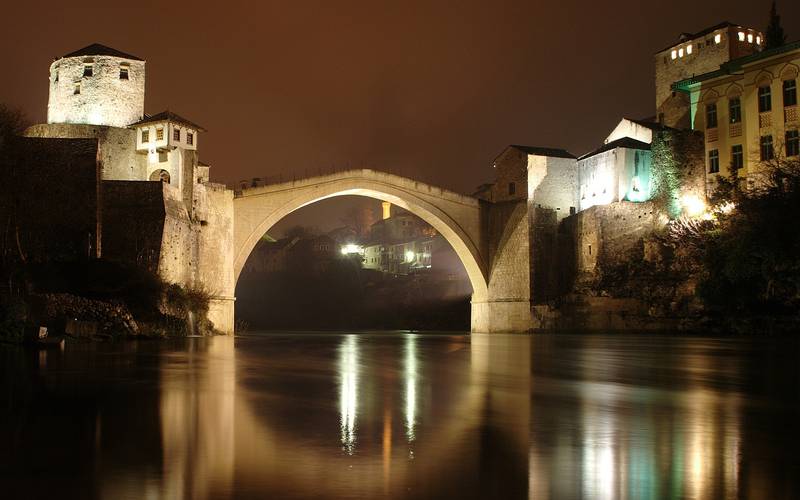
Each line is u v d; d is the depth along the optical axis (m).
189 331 50.81
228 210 61.53
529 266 72.00
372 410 14.90
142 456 10.37
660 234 65.56
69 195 47.94
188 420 13.34
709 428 12.97
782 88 59.91
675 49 76.75
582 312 68.31
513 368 26.48
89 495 8.39
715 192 63.16
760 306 52.22
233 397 16.66
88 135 58.41
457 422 13.46
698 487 8.93
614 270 67.69
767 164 56.34
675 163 65.81
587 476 9.43
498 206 74.94
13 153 46.09
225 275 60.91
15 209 45.44
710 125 66.06
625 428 12.94
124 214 50.72
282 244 137.00
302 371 24.16
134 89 63.75
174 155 57.31
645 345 43.53
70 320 37.59
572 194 74.31
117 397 16.38
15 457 10.23
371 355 34.22
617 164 69.19
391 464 10.02
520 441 11.69
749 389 19.42
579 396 17.69
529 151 73.38
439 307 105.81
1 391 17.23
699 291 56.19
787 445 11.47
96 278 44.34
